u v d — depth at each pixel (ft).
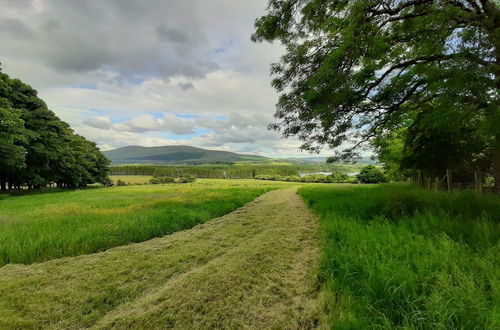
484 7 18.69
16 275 15.44
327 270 13.53
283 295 12.21
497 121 17.11
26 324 10.28
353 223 22.50
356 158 36.06
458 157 34.17
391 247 14.16
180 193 91.20
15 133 73.00
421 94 26.76
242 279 13.89
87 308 11.64
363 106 28.35
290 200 66.59
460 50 18.61
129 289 13.52
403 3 19.12
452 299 8.55
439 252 12.21
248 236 25.55
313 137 31.35
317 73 20.56
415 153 37.70
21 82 105.91
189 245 22.29
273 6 23.56
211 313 10.80
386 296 9.77
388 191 43.52
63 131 127.95
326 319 9.61
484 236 14.12
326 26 20.88
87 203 55.67
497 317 7.11
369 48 18.26
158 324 10.18
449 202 24.18
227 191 99.35
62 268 16.66
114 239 22.94
